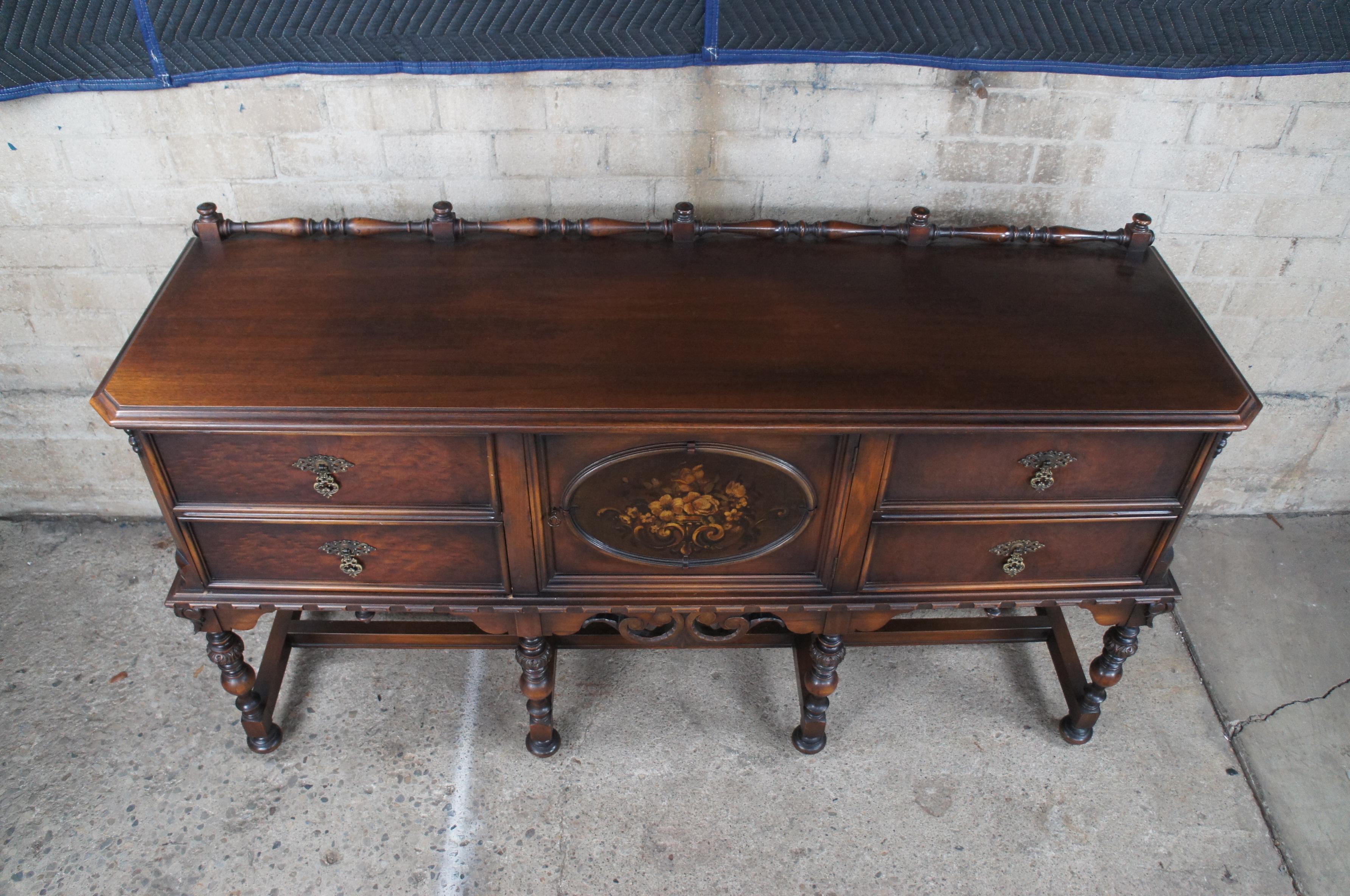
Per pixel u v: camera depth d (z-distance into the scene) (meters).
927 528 1.81
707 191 2.26
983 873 2.04
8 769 2.17
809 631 2.04
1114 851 2.09
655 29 1.99
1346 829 2.14
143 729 2.27
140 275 2.38
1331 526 2.89
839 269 2.01
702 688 2.41
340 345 1.73
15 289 2.37
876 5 1.96
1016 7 1.97
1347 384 2.66
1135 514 1.81
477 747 2.26
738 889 2.01
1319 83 2.10
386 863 2.04
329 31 1.97
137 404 1.59
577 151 2.19
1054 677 2.46
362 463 1.68
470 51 2.01
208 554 1.84
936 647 2.53
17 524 2.79
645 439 1.66
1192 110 2.13
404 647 2.32
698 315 1.84
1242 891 2.02
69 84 2.01
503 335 1.77
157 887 1.98
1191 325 1.86
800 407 1.62
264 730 2.19
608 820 2.12
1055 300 1.93
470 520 1.76
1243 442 2.74
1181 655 2.53
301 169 2.20
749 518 1.80
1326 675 2.48
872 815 2.15
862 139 2.18
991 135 2.17
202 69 2.01
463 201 2.27
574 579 1.90
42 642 2.47
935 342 1.79
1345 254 2.38
